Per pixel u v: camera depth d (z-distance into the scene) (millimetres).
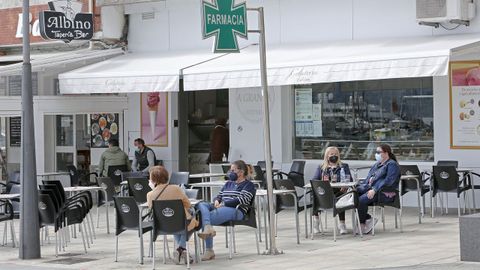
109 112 35625
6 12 38156
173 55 33375
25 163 21391
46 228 24531
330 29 30375
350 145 31094
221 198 20969
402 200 29625
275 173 29344
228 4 20609
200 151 36594
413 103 29531
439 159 28703
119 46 35719
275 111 32344
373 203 23422
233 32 20703
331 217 27672
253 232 24922
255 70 27234
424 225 25094
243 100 33281
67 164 36469
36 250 21453
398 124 29891
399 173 23609
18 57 36781
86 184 35938
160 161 35812
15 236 25719
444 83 28438
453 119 28328
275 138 32344
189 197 21750
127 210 20406
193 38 34219
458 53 24609
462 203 28547
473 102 27922
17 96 32281
